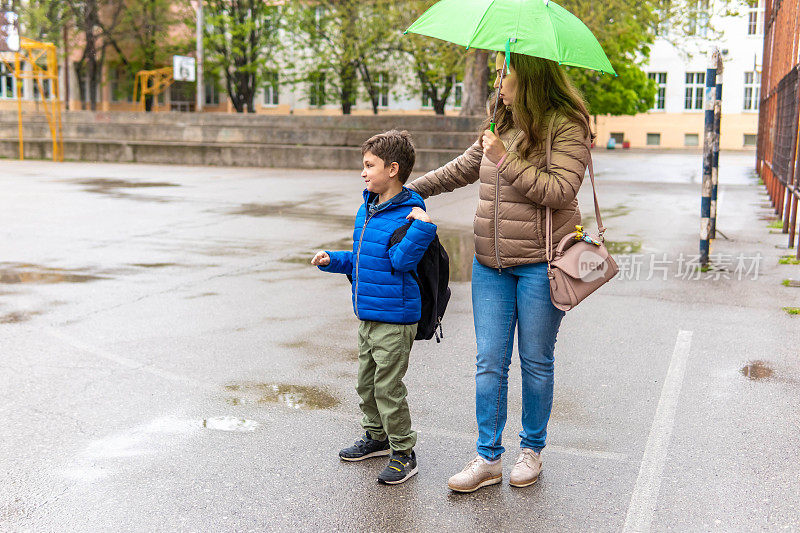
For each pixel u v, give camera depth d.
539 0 3.17
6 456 3.83
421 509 3.34
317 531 3.14
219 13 40.59
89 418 4.34
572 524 3.21
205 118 31.00
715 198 10.62
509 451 3.97
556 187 3.18
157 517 3.24
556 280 3.31
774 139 14.93
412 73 41.12
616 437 4.11
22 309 6.80
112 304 7.00
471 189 17.20
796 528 3.16
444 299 3.70
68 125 31.55
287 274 8.38
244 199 15.38
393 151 3.46
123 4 40.50
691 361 5.43
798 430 4.19
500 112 3.44
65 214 12.98
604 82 40.50
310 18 37.78
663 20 22.22
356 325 6.38
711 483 3.58
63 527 3.15
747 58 50.03
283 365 5.32
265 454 3.89
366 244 3.52
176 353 5.57
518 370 5.22
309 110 48.66
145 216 12.81
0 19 26.06
